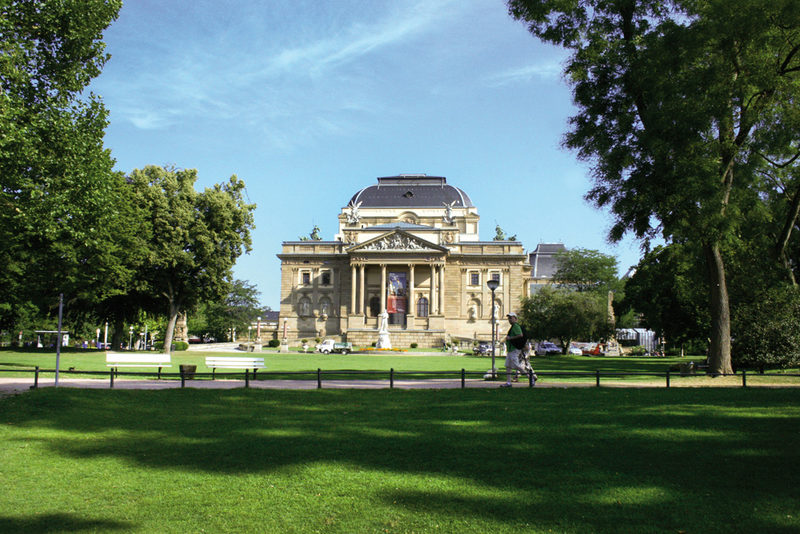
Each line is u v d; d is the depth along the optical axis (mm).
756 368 36688
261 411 18562
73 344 121875
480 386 24828
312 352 87188
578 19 31719
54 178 26453
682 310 56594
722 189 28234
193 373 25359
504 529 9008
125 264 59000
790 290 38188
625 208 29422
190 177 72688
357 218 123500
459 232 125812
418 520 9445
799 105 29688
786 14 26172
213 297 74688
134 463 12828
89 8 26719
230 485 11281
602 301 104562
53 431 15734
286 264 120188
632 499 10094
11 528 9406
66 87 26984
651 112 28047
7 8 23656
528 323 89250
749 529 8812
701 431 14680
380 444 13969
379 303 116562
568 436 14414
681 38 27422
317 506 10141
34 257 42781
